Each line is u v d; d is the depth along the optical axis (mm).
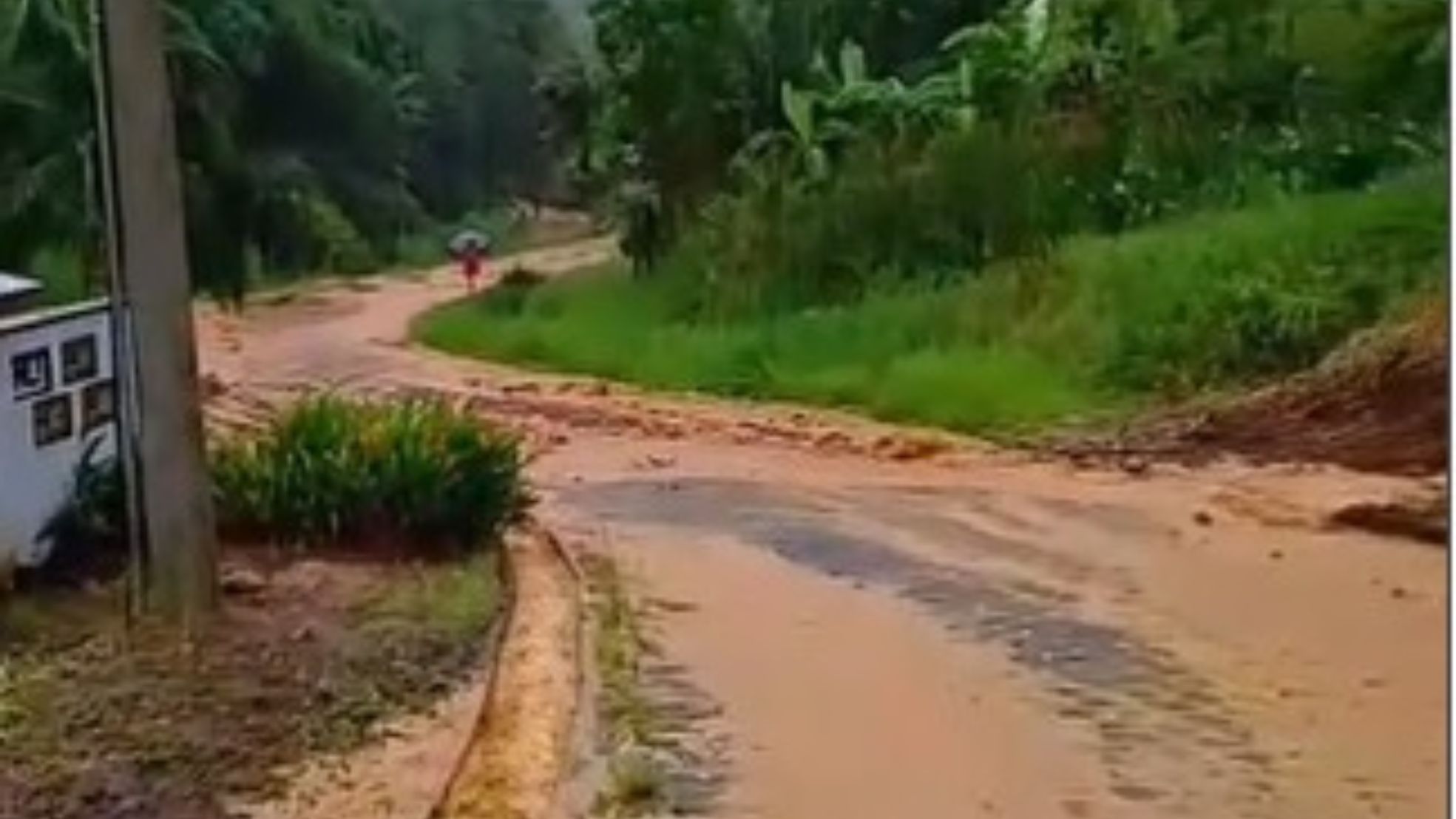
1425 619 9844
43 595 9766
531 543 12055
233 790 6910
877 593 10742
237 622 9094
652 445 18266
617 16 34719
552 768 7324
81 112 24312
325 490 10984
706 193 33156
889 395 19641
